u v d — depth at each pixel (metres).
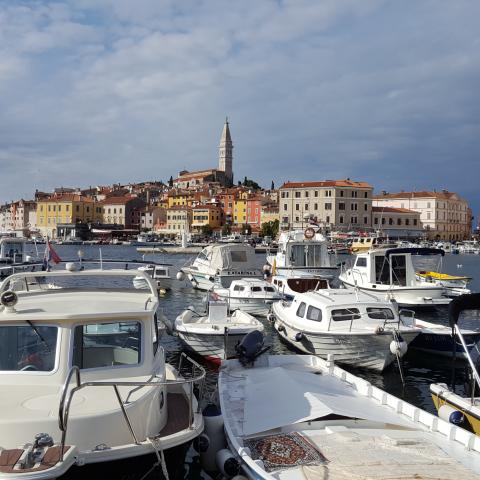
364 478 7.41
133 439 7.21
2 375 7.64
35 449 6.11
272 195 180.88
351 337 15.79
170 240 152.00
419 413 9.70
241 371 12.60
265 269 32.22
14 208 182.50
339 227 139.62
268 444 8.61
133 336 8.31
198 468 9.84
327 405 9.50
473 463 8.16
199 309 29.78
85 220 169.12
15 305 8.59
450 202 172.12
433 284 29.05
